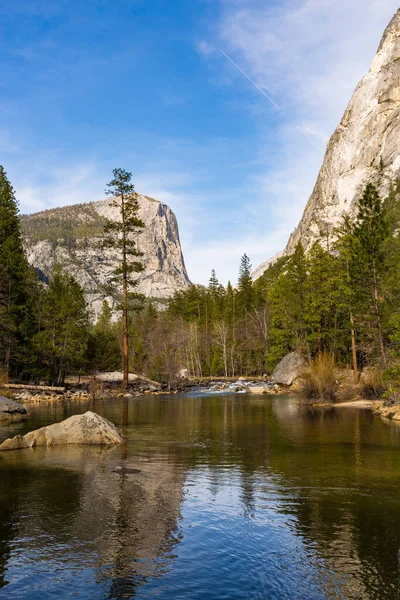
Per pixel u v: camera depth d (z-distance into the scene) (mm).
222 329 84938
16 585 4875
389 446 14117
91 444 14422
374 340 35125
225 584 4918
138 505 7812
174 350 71438
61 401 33656
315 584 4926
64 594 4684
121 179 43250
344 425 19375
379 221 34625
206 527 6719
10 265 43656
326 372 31609
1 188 47938
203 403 31938
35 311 50438
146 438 15859
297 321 54031
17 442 13664
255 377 75562
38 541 6121
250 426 19094
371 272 34250
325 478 9875
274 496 8445
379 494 8586
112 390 42500
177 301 110625
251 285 100312
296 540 6230
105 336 69875
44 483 9328
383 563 5465
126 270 43250
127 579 5031
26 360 43844
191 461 11727
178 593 4699
